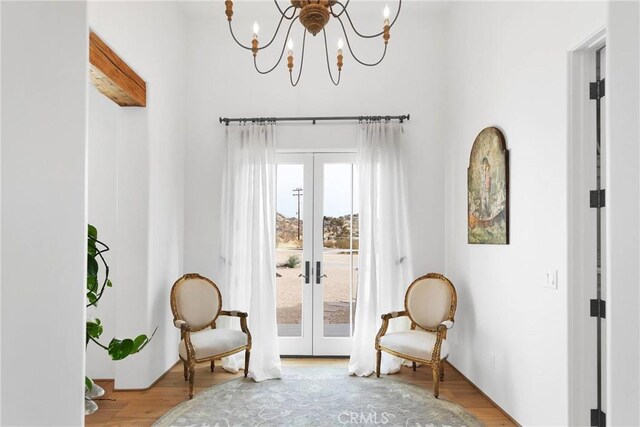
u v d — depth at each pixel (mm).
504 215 2914
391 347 3482
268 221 4031
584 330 2215
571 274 2229
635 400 554
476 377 3402
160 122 3643
